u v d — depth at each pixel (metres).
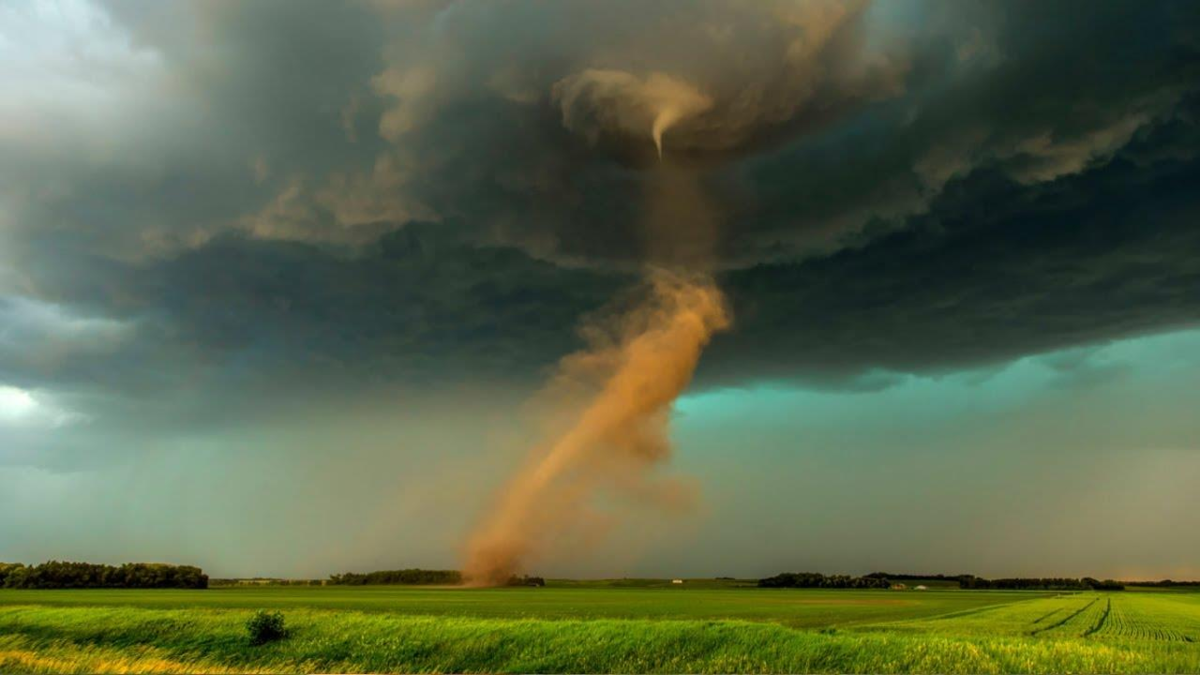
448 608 72.94
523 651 40.06
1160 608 99.12
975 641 41.75
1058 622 66.81
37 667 38.81
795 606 89.06
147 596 102.19
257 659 42.47
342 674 38.59
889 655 36.72
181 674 37.78
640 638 40.41
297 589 155.75
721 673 35.41
